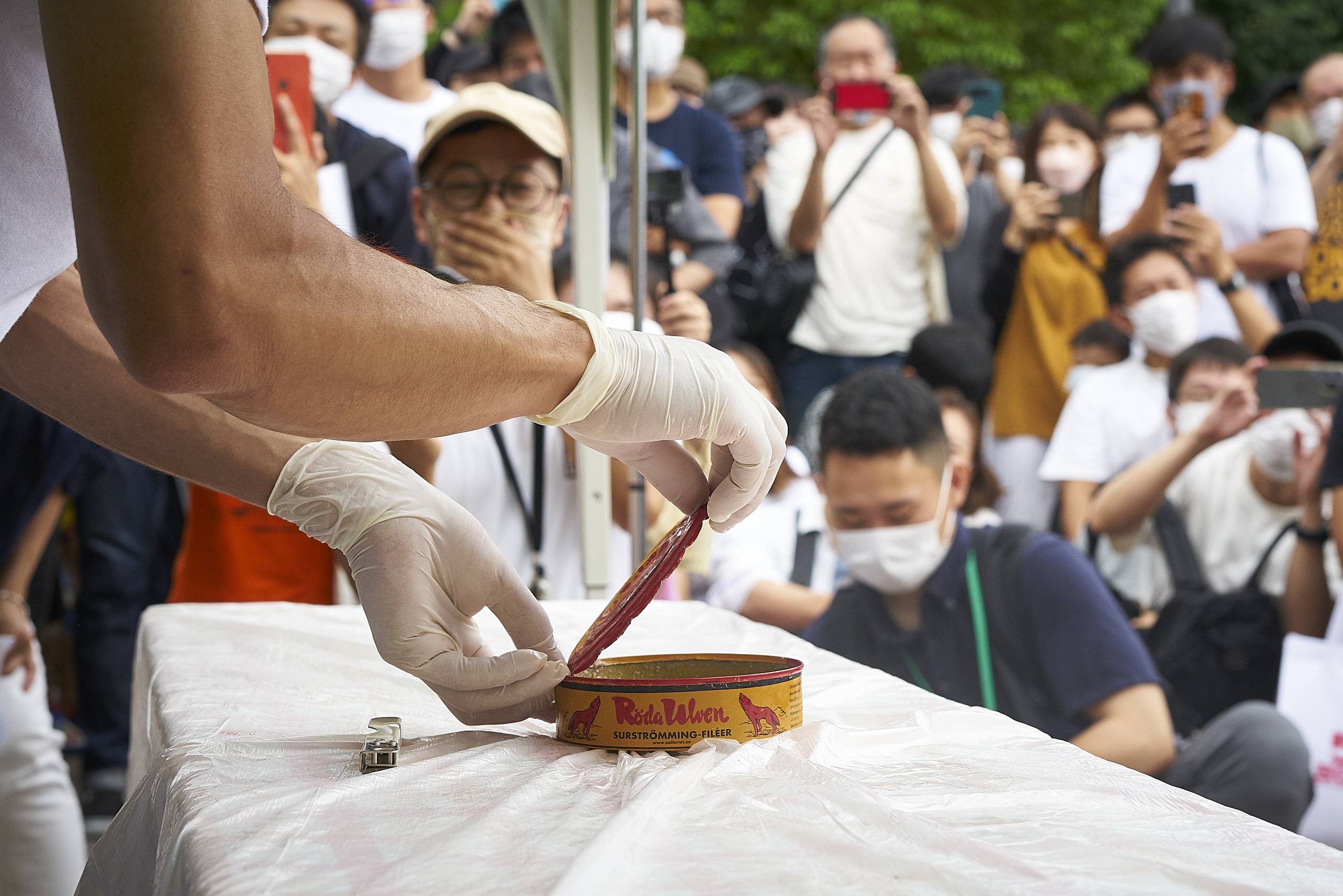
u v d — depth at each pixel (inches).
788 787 24.8
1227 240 127.4
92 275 20.7
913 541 117.3
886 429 116.1
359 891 19.2
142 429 36.2
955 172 131.6
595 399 28.4
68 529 133.0
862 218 130.1
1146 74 296.4
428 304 24.1
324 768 28.0
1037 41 296.4
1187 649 122.3
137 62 19.3
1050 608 114.7
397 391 24.0
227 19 20.5
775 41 280.4
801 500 125.5
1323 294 128.0
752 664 34.8
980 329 133.3
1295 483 119.6
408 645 32.3
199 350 20.9
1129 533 125.6
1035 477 130.2
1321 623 119.0
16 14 26.5
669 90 131.3
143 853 28.5
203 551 97.8
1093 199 129.6
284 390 22.6
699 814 23.2
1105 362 127.6
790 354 132.8
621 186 124.0
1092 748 111.6
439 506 35.0
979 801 25.2
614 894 18.9
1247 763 110.9
